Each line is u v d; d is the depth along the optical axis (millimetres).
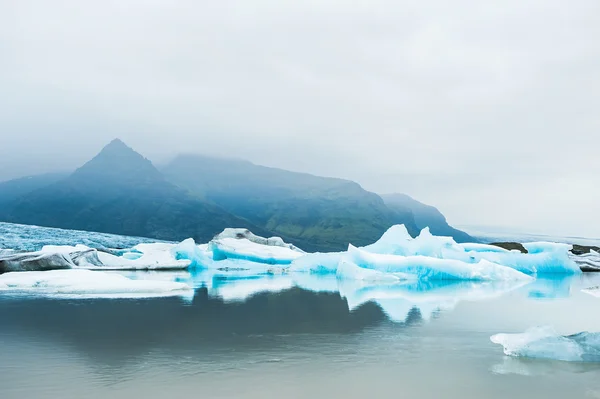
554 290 22828
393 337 10305
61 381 6754
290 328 11375
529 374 7277
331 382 6785
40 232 79625
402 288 23812
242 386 6562
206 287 23672
